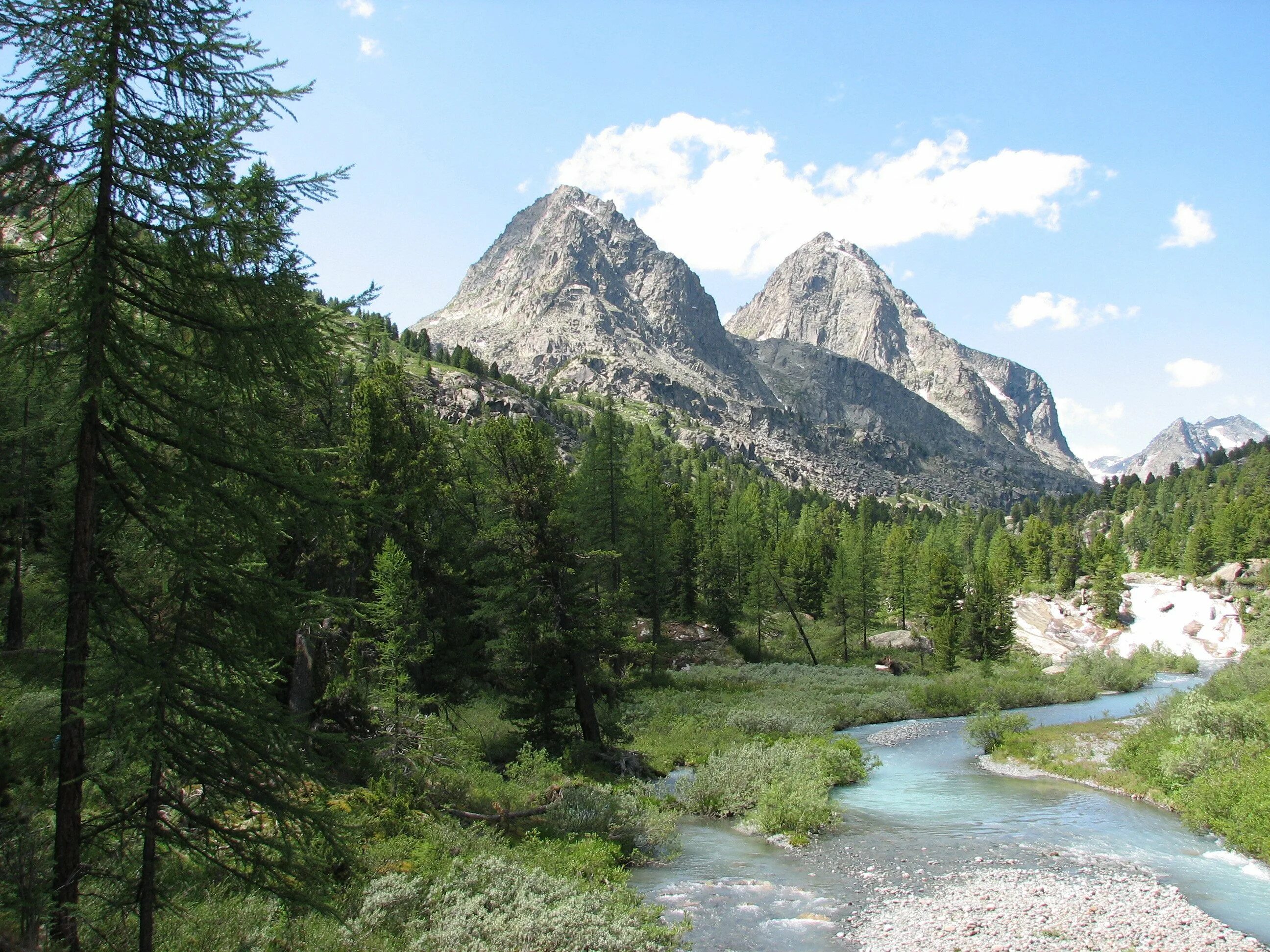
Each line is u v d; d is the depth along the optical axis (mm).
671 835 21578
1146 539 170000
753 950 14164
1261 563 115000
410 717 21344
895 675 64188
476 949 11719
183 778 7867
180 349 8000
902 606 97688
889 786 29078
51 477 7781
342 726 19688
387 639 25922
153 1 7273
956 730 43188
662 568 56875
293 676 20422
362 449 29594
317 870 9102
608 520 47781
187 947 9617
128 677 7207
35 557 7922
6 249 6961
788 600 74250
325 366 8156
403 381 36375
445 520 34188
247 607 8172
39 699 8172
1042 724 43469
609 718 32844
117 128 7238
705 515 81750
